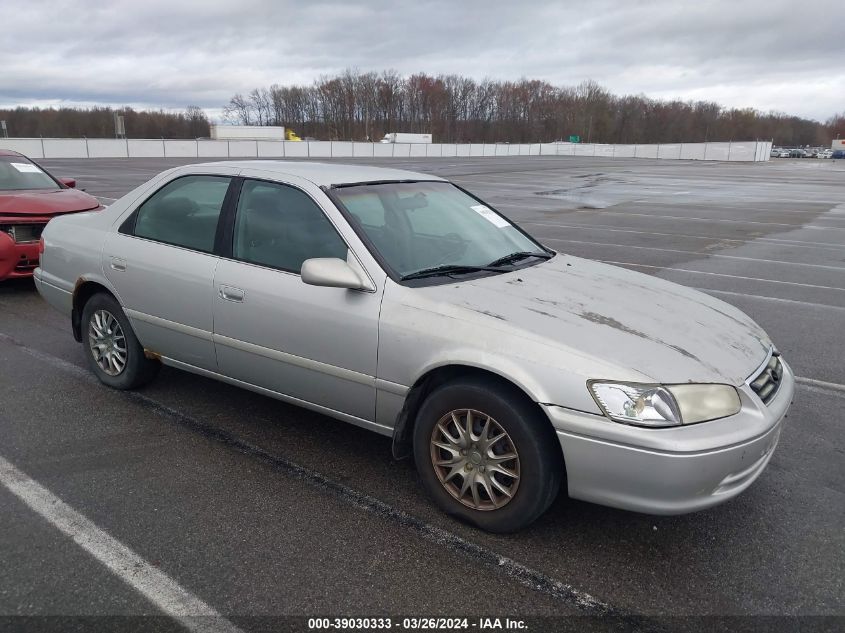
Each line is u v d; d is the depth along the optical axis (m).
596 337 2.77
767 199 21.78
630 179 31.84
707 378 2.64
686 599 2.55
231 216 3.72
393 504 3.18
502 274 3.40
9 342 5.52
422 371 2.95
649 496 2.56
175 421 4.05
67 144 39.03
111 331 4.43
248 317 3.54
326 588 2.56
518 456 2.77
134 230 4.19
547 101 97.88
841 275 9.30
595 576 2.68
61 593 2.49
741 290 8.21
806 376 5.13
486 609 2.46
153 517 3.01
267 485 3.33
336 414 3.41
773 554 2.86
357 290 3.17
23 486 3.25
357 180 3.69
